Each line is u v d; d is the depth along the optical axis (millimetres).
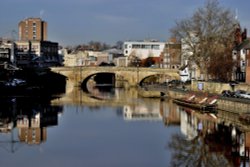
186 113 101938
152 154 59844
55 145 65125
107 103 126250
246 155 58938
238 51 141125
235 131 76375
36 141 67938
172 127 81375
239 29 155375
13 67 180500
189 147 63875
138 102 129875
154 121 89188
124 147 63938
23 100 129750
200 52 139875
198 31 139500
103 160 56656
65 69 193500
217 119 90875
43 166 53906
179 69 185625
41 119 90562
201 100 108312
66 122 86875
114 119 91875
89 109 109875
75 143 66500
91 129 78625
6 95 144125
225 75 138375
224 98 99062
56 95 151875
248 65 125688
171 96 139750
